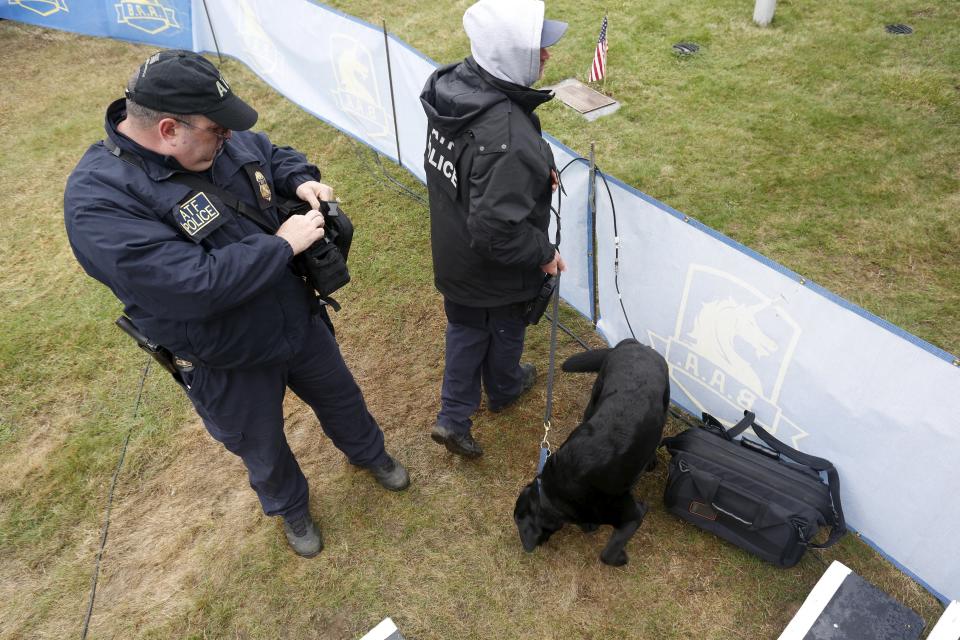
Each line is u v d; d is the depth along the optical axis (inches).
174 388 130.1
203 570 102.6
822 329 85.1
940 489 81.9
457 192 81.1
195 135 65.4
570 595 96.2
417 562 101.5
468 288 92.0
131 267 62.9
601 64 189.8
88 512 111.2
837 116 179.5
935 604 92.9
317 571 101.3
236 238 72.6
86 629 96.7
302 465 116.3
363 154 188.1
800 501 90.2
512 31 71.2
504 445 116.6
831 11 224.5
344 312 144.1
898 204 152.6
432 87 82.8
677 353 114.3
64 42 251.9
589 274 124.5
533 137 75.9
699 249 96.7
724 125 180.1
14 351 138.1
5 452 120.3
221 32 217.2
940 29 209.0
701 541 101.0
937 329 126.6
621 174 166.7
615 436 91.4
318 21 165.2
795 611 92.8
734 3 231.9
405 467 114.5
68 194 64.6
